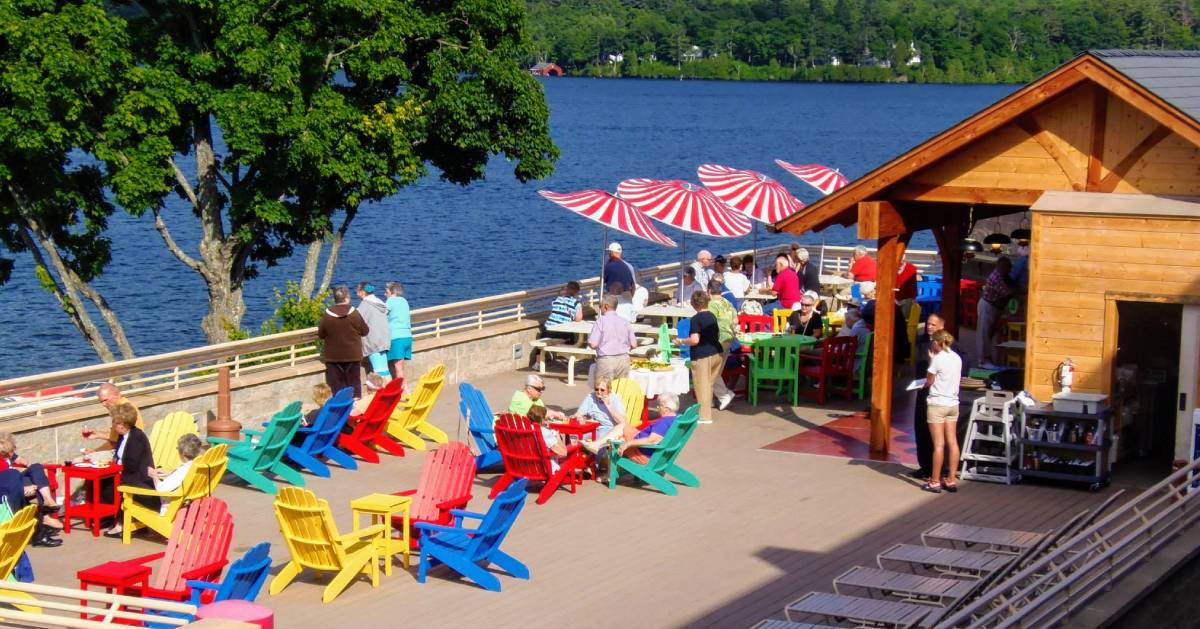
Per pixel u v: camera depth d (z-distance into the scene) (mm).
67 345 39188
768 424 19516
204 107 26094
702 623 11523
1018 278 23625
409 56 29875
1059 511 14922
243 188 27672
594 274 53312
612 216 23047
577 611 11875
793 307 24453
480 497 15562
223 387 17500
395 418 17969
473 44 28500
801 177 28719
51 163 25984
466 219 73938
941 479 16062
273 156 26781
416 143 28906
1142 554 11875
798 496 15672
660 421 16766
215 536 11648
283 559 13391
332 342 19609
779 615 11703
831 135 141375
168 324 42500
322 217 28281
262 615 7566
